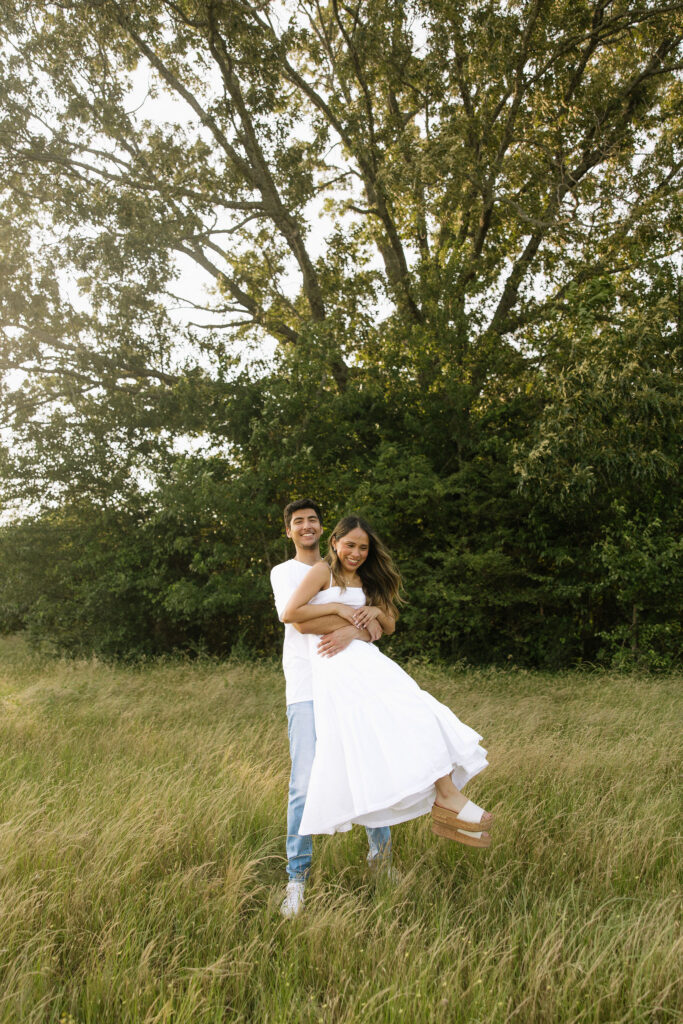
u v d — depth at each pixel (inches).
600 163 605.3
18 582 520.7
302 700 130.6
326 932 107.6
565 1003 91.7
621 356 427.5
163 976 94.9
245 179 568.7
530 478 428.1
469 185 539.5
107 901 114.0
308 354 517.0
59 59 537.0
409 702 119.7
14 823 139.9
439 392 512.7
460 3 526.0
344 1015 90.1
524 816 150.5
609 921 109.4
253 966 101.9
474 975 97.2
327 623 126.6
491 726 253.6
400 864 134.4
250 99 549.0
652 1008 91.0
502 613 498.3
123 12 532.1
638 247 498.0
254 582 491.8
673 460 422.6
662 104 598.2
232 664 453.4
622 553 430.9
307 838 126.8
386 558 138.7
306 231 598.9
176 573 517.7
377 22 545.6
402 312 569.0
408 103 640.4
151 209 535.2
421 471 480.7
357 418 532.4
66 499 529.3
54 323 565.0
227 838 139.6
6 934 103.1
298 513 138.3
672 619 433.7
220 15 525.7
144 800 152.3
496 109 563.5
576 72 572.7
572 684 364.8
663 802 160.6
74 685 345.4
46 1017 90.6
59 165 557.3
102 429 523.8
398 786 113.5
